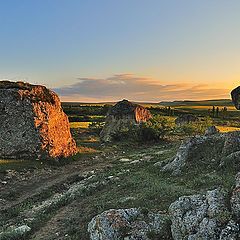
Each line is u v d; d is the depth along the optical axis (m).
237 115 136.88
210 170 30.17
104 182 34.25
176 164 33.59
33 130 49.06
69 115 120.19
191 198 17.59
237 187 16.25
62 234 20.86
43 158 48.66
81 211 25.45
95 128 86.00
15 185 38.16
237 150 31.64
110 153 60.81
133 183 30.56
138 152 58.97
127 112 78.50
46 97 53.69
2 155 47.22
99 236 17.45
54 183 39.81
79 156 56.53
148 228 17.59
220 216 15.43
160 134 72.50
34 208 29.73
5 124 48.19
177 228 16.44
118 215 18.28
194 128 78.94
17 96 49.25
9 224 25.12
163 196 23.92
